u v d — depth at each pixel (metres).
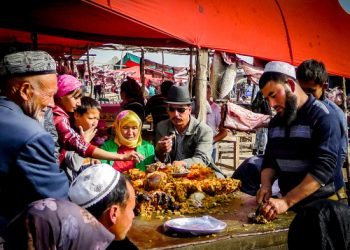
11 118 1.80
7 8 6.69
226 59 7.00
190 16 5.03
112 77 23.34
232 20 5.64
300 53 6.67
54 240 1.16
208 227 2.10
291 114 2.43
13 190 1.79
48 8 6.52
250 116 5.49
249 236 2.06
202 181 2.68
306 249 1.28
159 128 3.85
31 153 1.77
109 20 6.80
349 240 1.26
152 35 7.63
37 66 1.88
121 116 3.52
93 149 2.96
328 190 2.45
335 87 8.27
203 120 5.50
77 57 15.65
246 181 3.51
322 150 2.34
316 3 7.46
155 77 22.22
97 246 1.22
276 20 6.51
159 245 1.92
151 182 2.56
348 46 7.70
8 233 1.18
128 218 1.56
